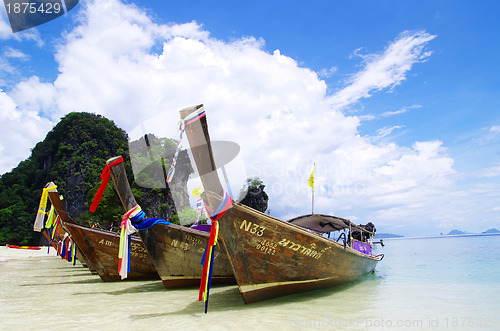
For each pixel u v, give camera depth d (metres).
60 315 6.18
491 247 38.47
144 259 11.45
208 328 5.10
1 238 68.44
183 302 7.32
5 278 13.58
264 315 5.89
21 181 86.50
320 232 13.43
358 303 7.01
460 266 15.52
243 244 6.42
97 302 7.54
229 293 8.42
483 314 6.06
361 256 9.80
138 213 8.38
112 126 89.81
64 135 85.62
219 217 5.91
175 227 8.93
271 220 6.38
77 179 75.44
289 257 7.02
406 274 12.62
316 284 8.08
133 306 6.97
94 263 11.27
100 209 45.75
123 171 8.21
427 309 6.44
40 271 17.19
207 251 5.93
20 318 5.96
